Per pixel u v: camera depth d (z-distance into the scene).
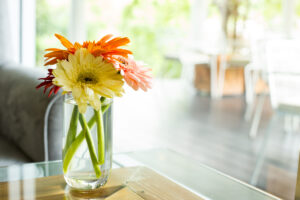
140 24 5.66
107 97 0.74
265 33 4.17
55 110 1.30
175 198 0.85
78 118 0.78
